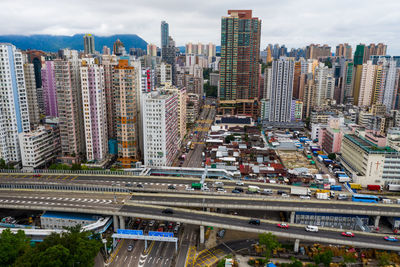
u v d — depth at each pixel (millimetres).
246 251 174125
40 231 174500
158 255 168250
